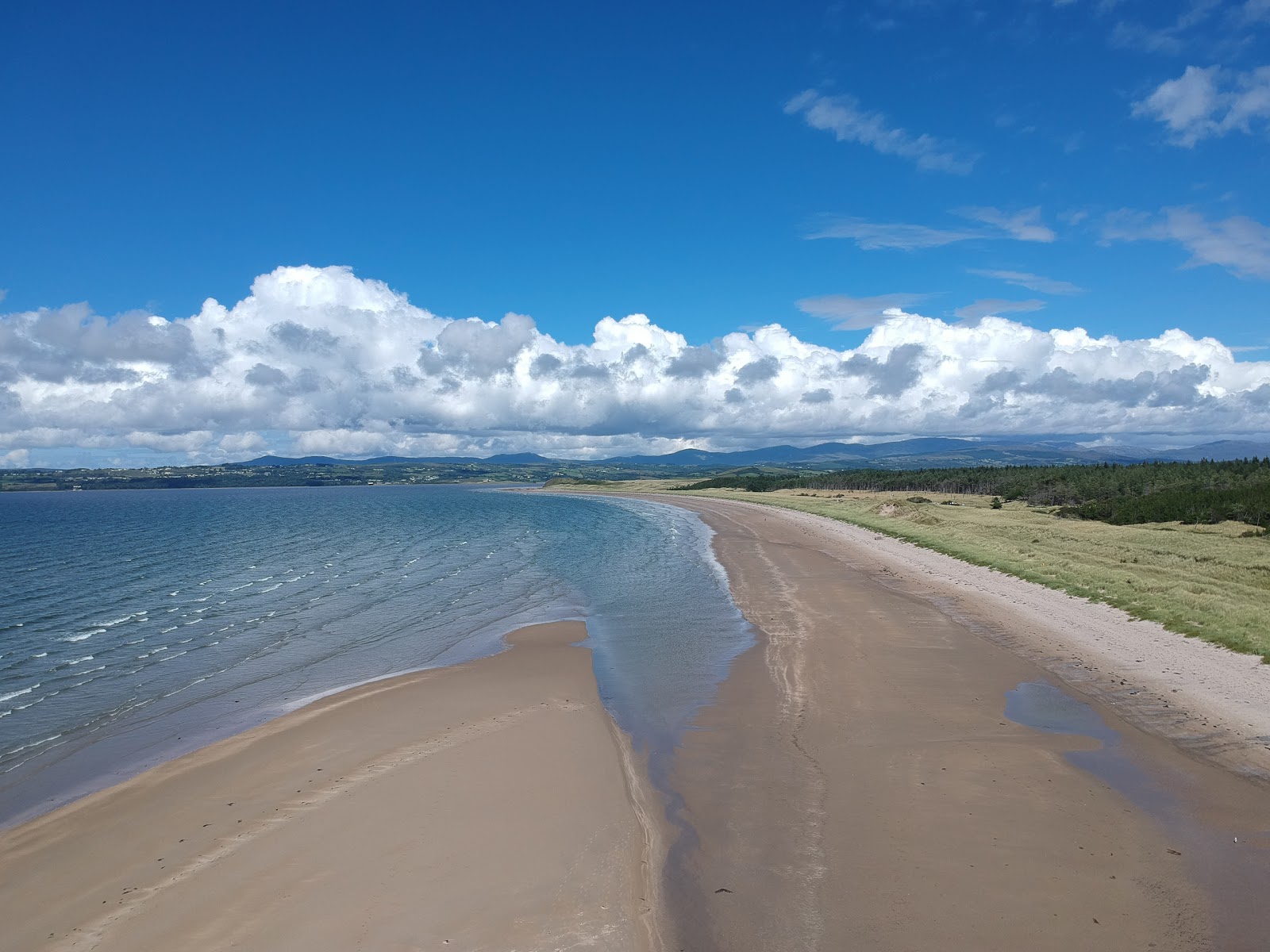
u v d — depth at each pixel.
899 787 12.64
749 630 26.53
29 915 9.56
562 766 14.11
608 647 24.81
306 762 14.70
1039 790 12.36
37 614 32.66
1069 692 17.80
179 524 96.62
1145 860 10.05
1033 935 8.46
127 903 9.73
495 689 19.81
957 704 17.16
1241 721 15.06
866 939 8.49
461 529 82.44
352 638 27.16
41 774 14.73
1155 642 21.30
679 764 14.20
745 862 10.30
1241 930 8.48
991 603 28.92
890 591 32.94
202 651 25.20
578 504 150.12
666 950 8.41
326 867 10.44
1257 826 10.96
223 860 10.78
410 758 14.66
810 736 15.40
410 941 8.65
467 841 11.12
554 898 9.52
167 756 15.51
